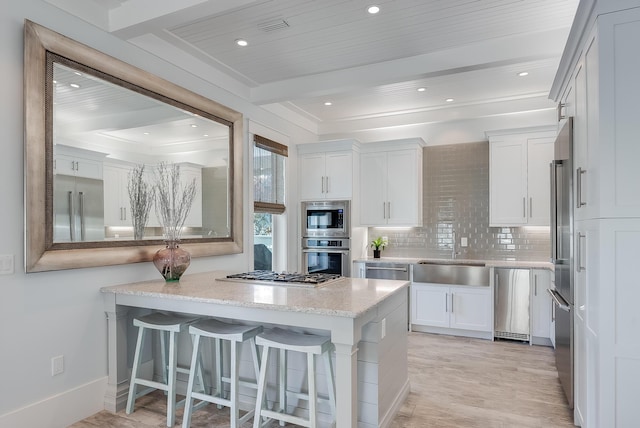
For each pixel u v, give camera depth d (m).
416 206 5.04
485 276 4.40
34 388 2.32
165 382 2.96
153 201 3.08
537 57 3.14
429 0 2.67
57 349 2.45
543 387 3.11
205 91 3.72
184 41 3.27
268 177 4.75
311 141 5.79
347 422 2.02
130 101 2.89
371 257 5.51
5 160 2.18
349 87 3.88
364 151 5.34
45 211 2.34
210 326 2.52
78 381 2.58
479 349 4.08
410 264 4.78
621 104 1.89
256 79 4.12
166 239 3.06
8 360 2.20
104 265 2.69
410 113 5.38
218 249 3.68
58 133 2.41
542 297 4.20
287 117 5.16
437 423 2.53
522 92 4.62
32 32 2.26
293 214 5.29
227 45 3.35
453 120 5.15
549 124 4.55
